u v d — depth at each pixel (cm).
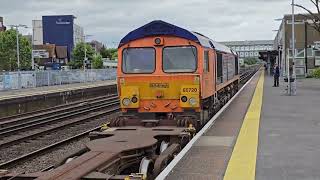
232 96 2877
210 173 874
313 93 3119
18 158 1396
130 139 1105
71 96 4597
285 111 1958
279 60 6369
